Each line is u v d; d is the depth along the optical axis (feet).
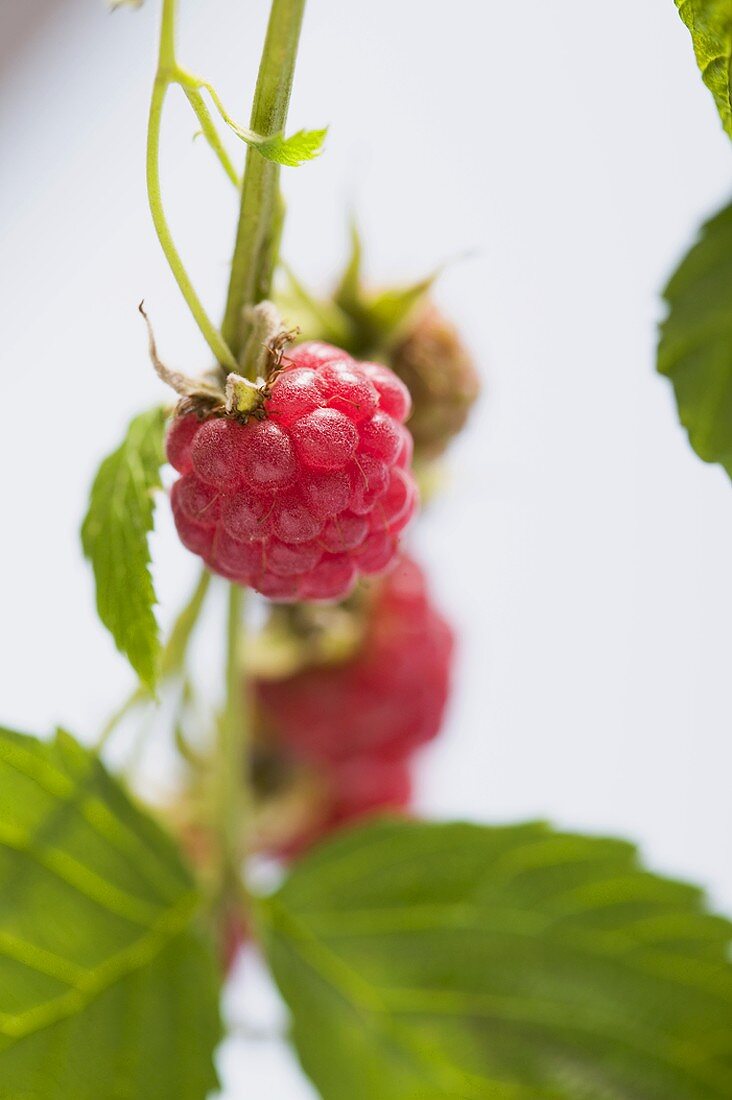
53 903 0.92
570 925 0.94
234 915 0.95
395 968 0.95
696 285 0.88
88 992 0.92
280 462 0.80
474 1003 0.94
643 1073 0.93
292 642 1.05
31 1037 0.91
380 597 1.05
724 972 0.93
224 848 0.95
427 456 1.00
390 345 0.96
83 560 0.86
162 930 0.94
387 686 1.05
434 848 0.94
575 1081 0.93
